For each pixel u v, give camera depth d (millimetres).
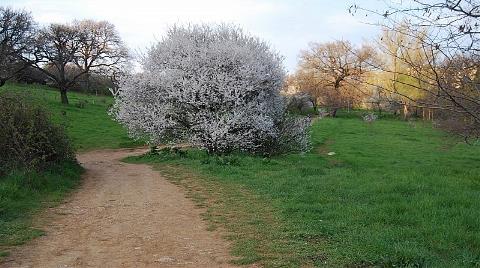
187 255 6746
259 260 6441
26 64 43000
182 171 16328
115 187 13266
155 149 24078
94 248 7105
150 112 21125
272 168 15953
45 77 57312
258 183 12773
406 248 6316
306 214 8953
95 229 8297
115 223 8773
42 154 13430
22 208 9531
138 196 11711
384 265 5996
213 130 19688
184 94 20062
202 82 20016
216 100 20312
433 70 4980
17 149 12180
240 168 15938
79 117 42812
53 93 56188
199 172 15609
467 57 4914
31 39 41312
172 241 7512
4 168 11555
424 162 25281
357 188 11203
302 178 13148
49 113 14469
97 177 15539
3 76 37750
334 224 8031
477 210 8406
